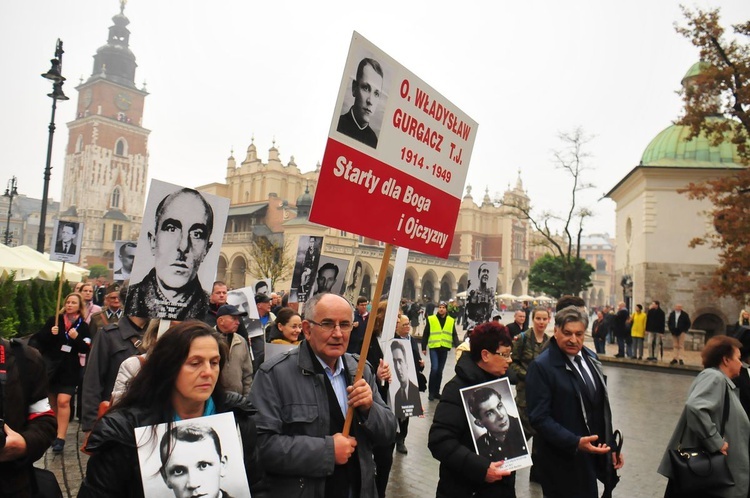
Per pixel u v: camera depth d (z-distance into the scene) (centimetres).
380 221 329
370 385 334
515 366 698
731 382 434
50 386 706
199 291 486
